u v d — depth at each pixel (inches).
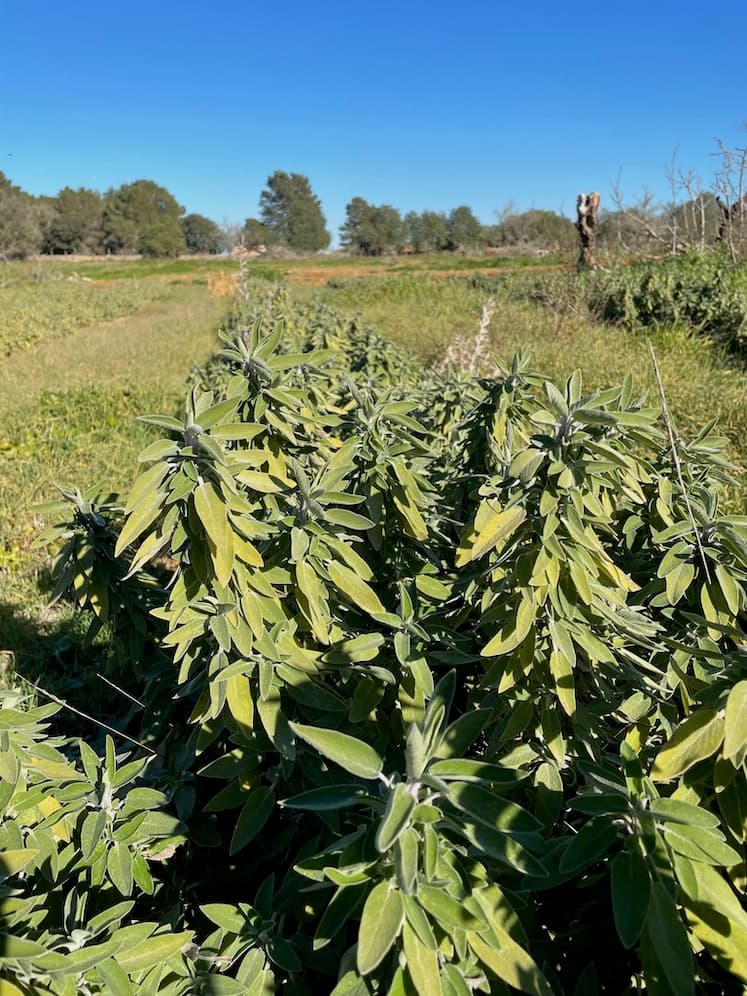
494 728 73.3
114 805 66.2
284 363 81.4
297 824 74.1
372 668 64.2
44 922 58.5
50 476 239.9
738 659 51.6
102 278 1734.7
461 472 110.0
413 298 803.4
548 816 63.6
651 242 701.3
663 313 416.8
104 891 63.7
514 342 392.5
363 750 46.6
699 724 49.9
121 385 370.3
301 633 77.3
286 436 80.4
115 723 113.0
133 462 257.8
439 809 46.9
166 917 66.8
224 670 64.7
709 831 47.3
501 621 70.1
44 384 397.7
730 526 70.9
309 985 59.9
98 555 87.6
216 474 62.5
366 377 198.5
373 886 46.5
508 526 62.5
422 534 81.0
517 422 101.3
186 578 68.1
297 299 770.8
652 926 44.8
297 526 70.6
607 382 294.7
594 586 63.9
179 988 56.4
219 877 75.4
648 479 86.6
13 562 182.4
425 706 64.6
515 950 46.7
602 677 70.6
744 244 557.3
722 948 45.5
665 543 84.4
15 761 58.2
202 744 70.9
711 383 287.1
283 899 62.8
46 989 46.9
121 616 90.9
